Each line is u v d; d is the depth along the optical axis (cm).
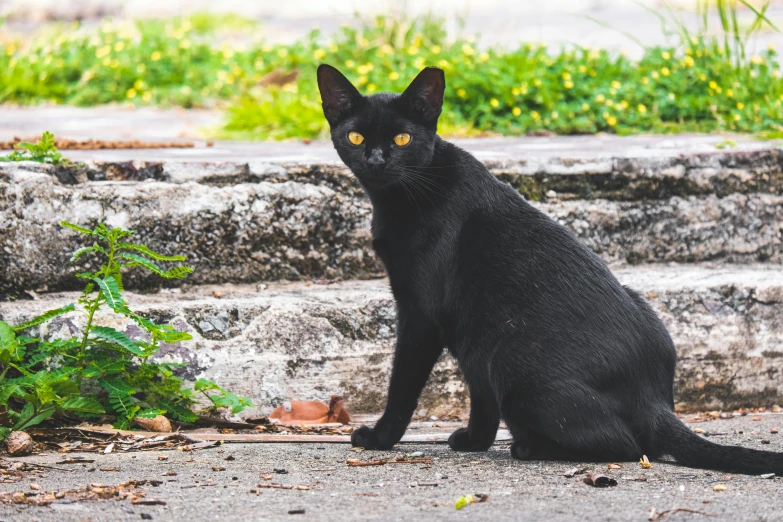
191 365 654
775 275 780
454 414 706
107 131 1165
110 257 622
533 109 1217
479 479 483
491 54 1407
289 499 438
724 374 735
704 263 839
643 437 527
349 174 774
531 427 525
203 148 945
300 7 3931
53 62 1741
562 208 810
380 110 580
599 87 1254
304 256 765
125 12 3362
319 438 601
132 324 652
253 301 691
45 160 718
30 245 688
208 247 739
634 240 828
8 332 595
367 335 701
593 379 518
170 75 1700
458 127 1163
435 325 573
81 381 622
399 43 1686
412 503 431
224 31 2922
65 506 422
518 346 529
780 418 695
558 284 538
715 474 492
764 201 852
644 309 563
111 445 559
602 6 3600
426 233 567
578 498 439
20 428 567
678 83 1234
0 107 1536
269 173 759
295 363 678
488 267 550
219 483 470
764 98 1180
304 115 1182
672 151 860
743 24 2411
